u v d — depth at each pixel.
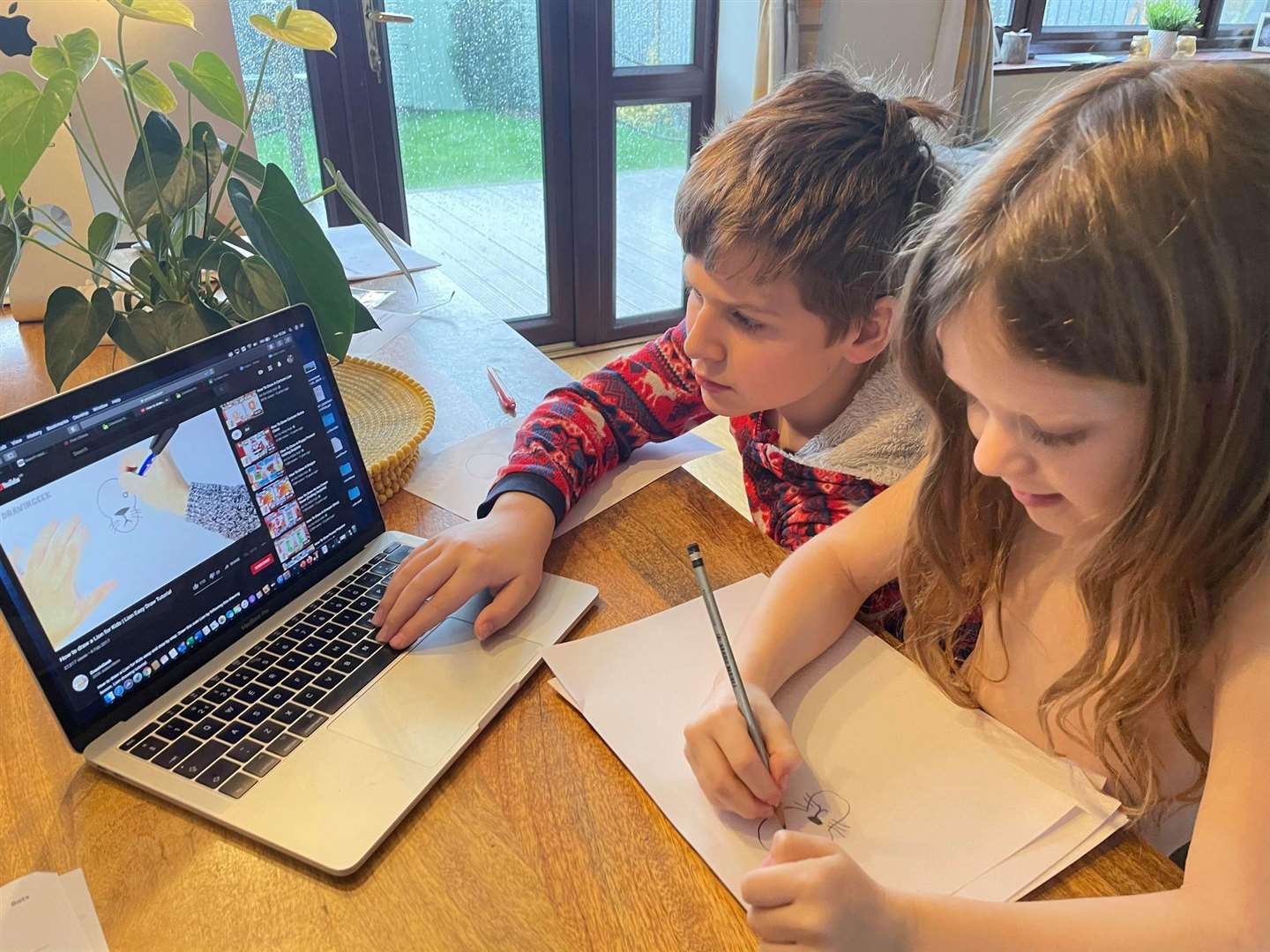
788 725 0.62
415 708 0.62
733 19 2.74
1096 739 0.60
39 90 0.71
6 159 0.71
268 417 0.70
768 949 0.45
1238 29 3.50
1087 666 0.58
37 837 0.54
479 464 0.95
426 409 0.97
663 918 0.49
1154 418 0.45
